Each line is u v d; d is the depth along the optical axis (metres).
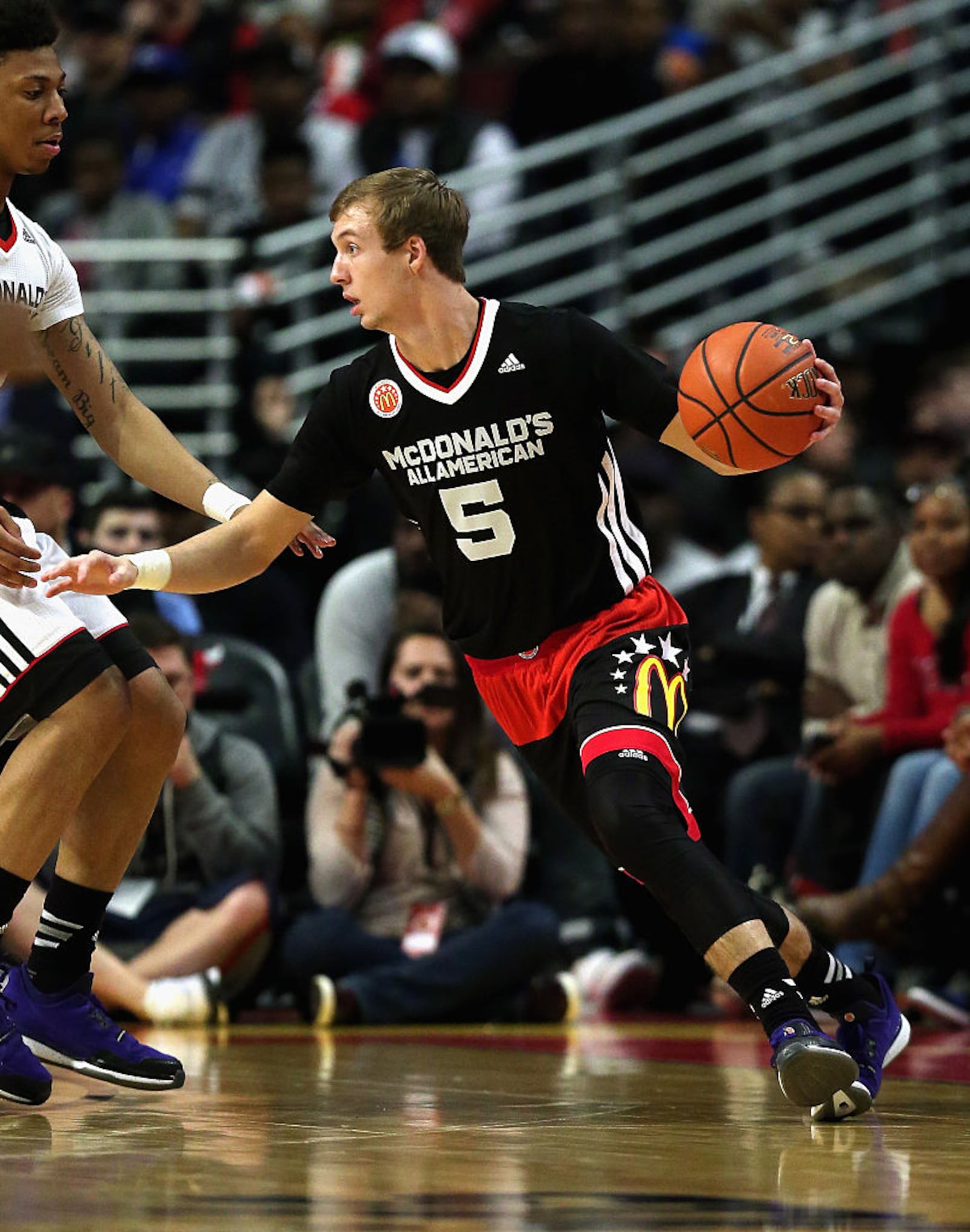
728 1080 10.59
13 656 8.74
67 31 33.06
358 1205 6.26
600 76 29.34
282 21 34.62
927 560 16.50
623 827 8.52
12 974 9.71
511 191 28.75
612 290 27.50
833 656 18.23
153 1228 5.82
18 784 8.73
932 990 15.51
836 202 30.41
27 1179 6.82
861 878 16.67
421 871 16.61
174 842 16.08
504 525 9.13
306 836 17.83
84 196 26.69
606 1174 6.96
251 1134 8.10
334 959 15.83
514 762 17.28
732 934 8.41
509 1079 10.62
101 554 8.80
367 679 18.23
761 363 8.53
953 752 15.04
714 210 29.27
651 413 9.00
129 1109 9.00
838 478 19.16
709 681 18.36
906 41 32.22
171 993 15.22
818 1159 7.39
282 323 25.66
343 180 30.98
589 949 17.98
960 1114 8.94
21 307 9.35
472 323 9.09
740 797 17.53
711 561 22.14
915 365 27.20
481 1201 6.35
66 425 20.38
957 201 30.80
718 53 31.02
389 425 9.27
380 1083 10.34
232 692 17.78
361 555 22.70
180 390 24.64
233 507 9.82
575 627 9.23
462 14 35.62
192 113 31.95
